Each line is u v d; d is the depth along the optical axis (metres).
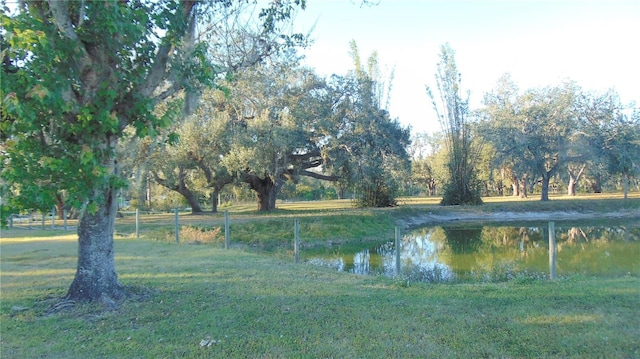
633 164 35.66
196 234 17.05
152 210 40.66
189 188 33.00
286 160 27.44
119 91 5.48
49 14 5.19
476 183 35.94
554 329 4.83
